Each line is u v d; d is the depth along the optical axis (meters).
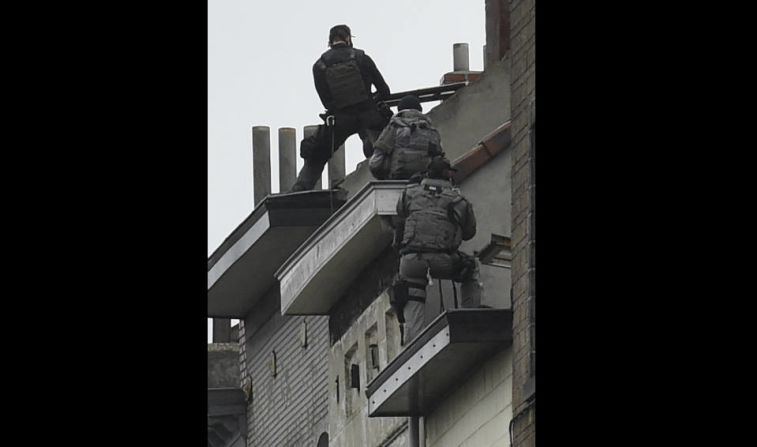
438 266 55.53
